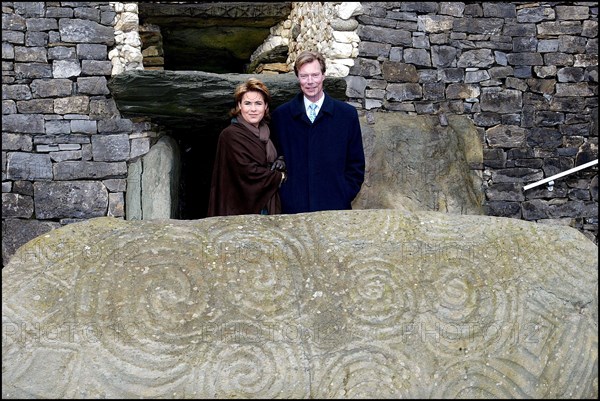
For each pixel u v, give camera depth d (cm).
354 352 338
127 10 571
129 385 326
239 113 445
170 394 325
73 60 563
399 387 329
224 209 435
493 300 356
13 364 329
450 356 340
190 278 355
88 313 344
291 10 698
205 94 552
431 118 603
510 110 615
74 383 325
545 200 615
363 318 347
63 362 330
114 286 352
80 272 357
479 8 615
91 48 566
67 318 342
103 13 569
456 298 356
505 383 335
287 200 445
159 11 668
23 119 556
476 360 339
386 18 598
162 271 357
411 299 354
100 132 567
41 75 560
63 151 561
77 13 564
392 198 560
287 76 568
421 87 606
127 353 334
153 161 566
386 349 339
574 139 621
